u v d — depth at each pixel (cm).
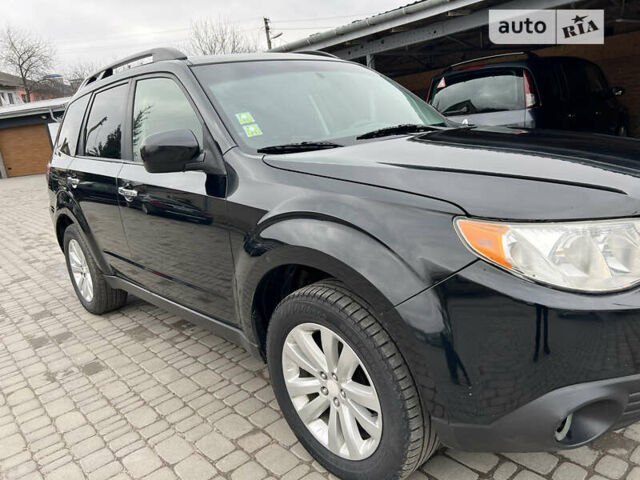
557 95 557
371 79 311
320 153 210
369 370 168
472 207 150
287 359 203
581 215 143
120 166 303
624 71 1041
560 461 197
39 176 2347
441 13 689
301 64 292
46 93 5366
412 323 152
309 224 178
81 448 240
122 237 311
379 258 159
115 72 340
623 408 147
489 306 143
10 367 339
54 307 454
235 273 218
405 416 162
